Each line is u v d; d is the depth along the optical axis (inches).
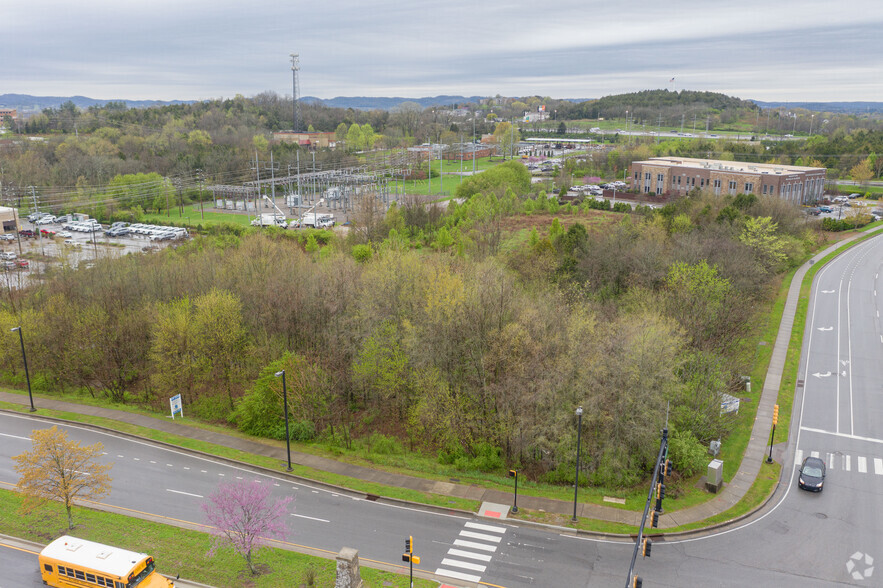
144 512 1647.4
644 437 1812.3
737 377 2374.5
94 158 7111.2
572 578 1389.0
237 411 2204.7
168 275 3004.4
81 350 2544.3
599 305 2598.4
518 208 5438.0
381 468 1888.5
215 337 2381.9
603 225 4451.3
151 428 2149.4
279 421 2121.1
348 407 2287.2
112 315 2691.9
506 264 3176.7
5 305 2908.5
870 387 2412.6
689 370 2094.0
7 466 1897.1
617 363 1857.8
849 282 3636.8
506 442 1974.7
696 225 3698.3
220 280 2847.0
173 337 2372.0
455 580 1379.2
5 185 6422.2
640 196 6318.9
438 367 2108.8
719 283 2573.8
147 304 2679.6
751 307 2957.7
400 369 2145.7
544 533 1557.6
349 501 1707.7
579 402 1889.8
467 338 2122.3
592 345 1953.7
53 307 2696.9
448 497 1717.5
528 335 1972.2
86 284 3034.0
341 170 7746.1
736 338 2600.9
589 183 7628.0
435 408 1983.3
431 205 5231.3
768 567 1430.9
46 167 7116.1
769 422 2153.1
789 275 3774.6
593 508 1668.3
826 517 1637.6
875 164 7411.4
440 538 1537.9
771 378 2469.2
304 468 1876.2
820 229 4815.5
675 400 1931.6
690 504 1685.5
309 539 1530.5
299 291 2618.1
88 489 1740.9
